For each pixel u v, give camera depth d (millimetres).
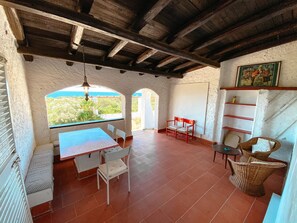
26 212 1412
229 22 2260
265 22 2406
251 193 2148
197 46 2857
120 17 1972
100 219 1720
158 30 2377
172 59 3426
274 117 3148
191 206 1938
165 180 2500
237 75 3695
